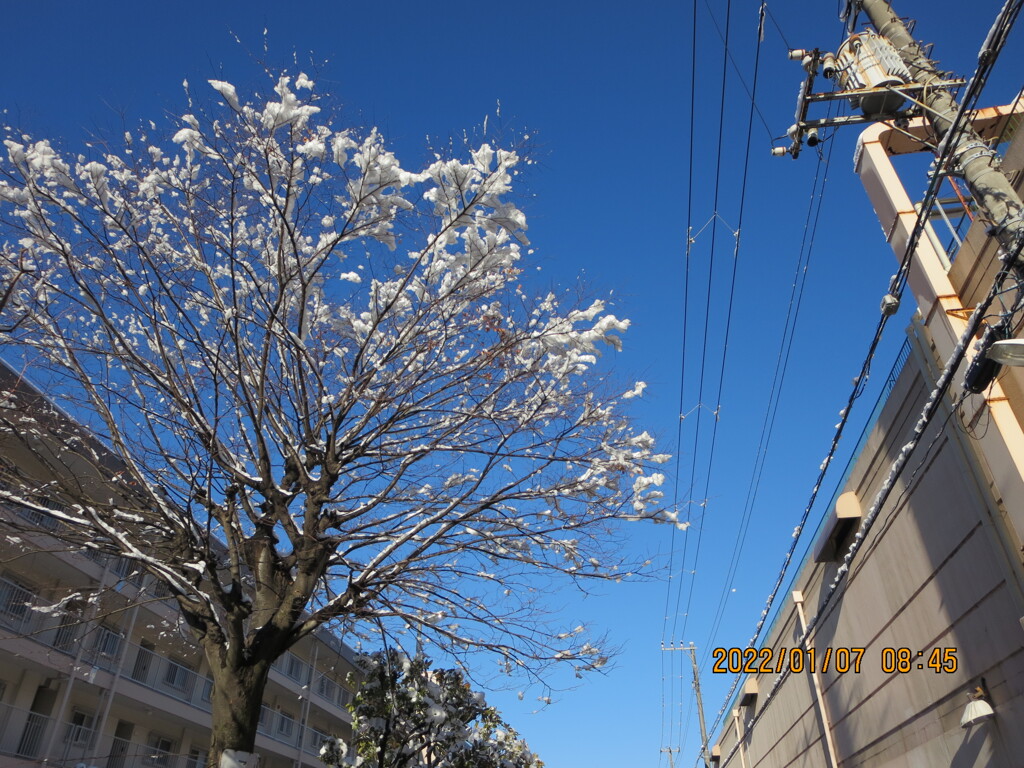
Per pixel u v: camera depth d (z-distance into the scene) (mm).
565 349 8031
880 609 11320
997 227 6520
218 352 7707
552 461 8016
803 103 8578
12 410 7539
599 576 8273
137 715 19000
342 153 6273
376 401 8117
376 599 8031
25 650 14727
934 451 9422
